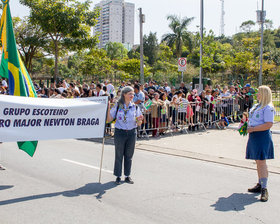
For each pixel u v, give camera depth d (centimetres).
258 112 507
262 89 508
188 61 4428
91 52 3884
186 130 1152
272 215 448
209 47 1733
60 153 788
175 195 519
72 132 542
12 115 488
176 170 667
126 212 446
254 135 512
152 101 1030
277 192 546
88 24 2719
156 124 1041
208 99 1180
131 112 561
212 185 575
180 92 1104
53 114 519
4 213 434
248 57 2788
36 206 461
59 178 594
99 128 566
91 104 551
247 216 443
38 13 2573
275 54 4534
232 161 745
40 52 3538
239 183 591
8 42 577
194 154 809
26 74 601
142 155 797
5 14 577
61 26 2650
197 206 474
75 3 2677
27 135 503
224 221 424
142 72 1850
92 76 4016
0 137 482
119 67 3884
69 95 1173
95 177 606
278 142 970
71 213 439
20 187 541
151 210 455
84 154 784
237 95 1328
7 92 1438
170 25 4253
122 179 599
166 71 4144
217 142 959
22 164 682
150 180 595
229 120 1333
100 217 427
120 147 564
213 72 3881
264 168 513
